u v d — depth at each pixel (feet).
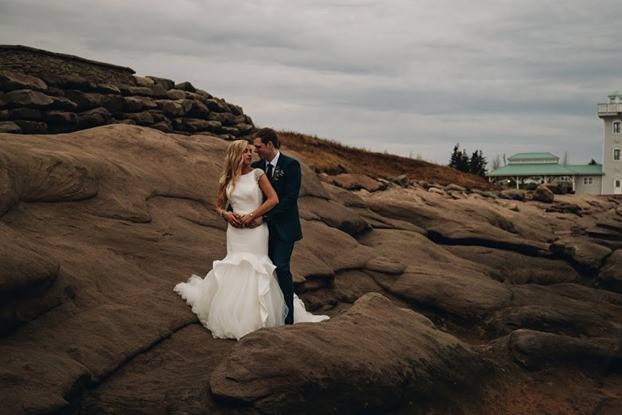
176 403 18.20
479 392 22.66
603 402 23.77
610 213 106.22
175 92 65.77
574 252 49.85
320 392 18.76
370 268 37.86
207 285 23.98
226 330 23.30
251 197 24.61
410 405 20.49
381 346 21.48
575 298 41.45
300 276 31.58
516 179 281.54
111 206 29.50
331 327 21.80
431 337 23.79
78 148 34.09
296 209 25.66
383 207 57.21
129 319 22.11
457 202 71.67
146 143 38.04
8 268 18.80
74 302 21.85
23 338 19.19
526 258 50.06
